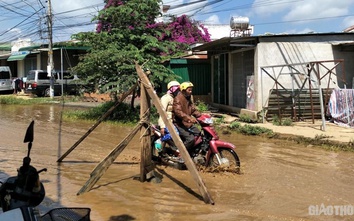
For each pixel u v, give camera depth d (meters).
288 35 14.84
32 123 3.70
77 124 14.15
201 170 7.32
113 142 10.47
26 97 27.88
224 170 7.22
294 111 14.06
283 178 6.98
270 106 14.22
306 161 8.36
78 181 6.77
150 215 5.19
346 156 8.88
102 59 14.07
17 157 8.50
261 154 9.08
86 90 15.87
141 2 15.41
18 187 3.62
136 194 6.08
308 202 5.69
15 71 38.91
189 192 6.19
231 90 17.61
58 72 28.33
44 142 10.44
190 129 7.37
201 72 20.52
